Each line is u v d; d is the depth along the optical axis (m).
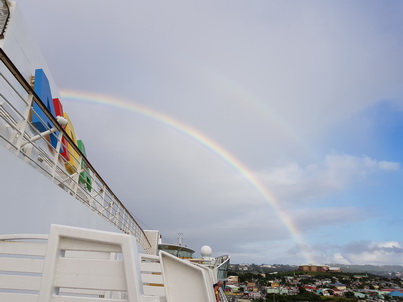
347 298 62.56
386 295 63.38
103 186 10.08
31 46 11.05
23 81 4.67
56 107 12.80
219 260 16.36
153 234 29.94
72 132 14.85
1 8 9.39
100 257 3.18
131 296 1.86
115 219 12.87
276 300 62.47
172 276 2.25
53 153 10.61
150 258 4.62
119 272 1.96
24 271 2.57
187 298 2.20
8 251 2.69
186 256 28.86
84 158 8.14
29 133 8.55
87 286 1.95
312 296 65.75
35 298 2.50
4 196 4.05
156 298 2.13
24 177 4.65
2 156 3.98
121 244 1.93
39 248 2.70
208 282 2.34
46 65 13.12
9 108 8.28
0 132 6.99
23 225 4.62
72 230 1.99
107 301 2.01
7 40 8.82
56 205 6.09
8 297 2.50
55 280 1.96
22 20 10.08
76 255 3.21
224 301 6.93
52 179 6.21
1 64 8.33
